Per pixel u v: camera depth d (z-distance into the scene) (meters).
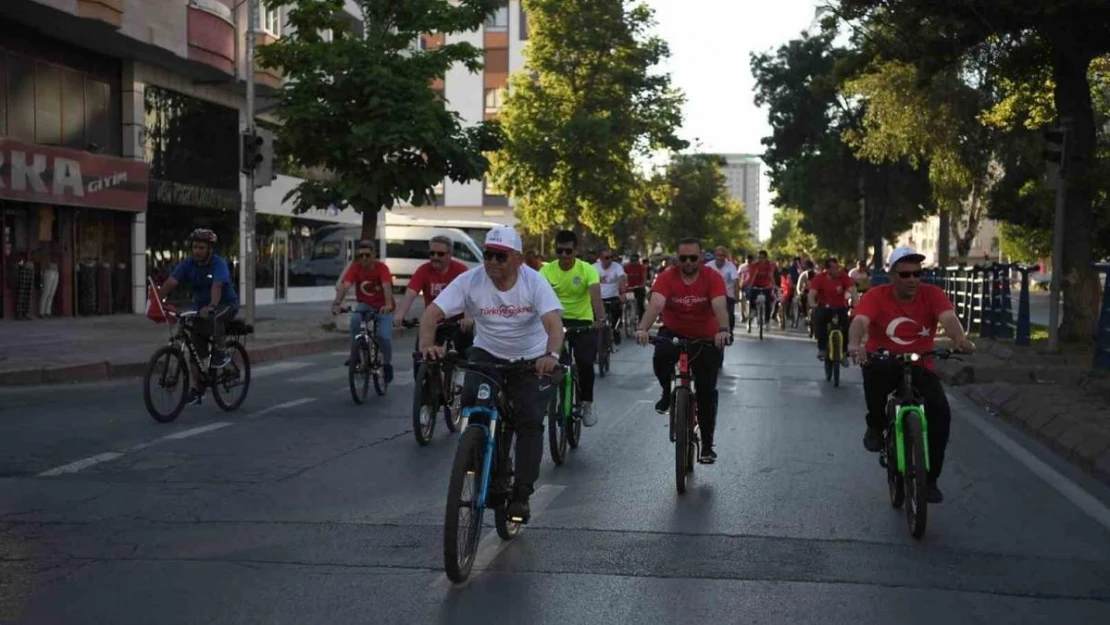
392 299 13.81
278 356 19.95
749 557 6.39
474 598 5.56
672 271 8.96
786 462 9.70
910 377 7.43
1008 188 34.97
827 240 59.44
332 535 6.82
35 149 24.97
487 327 6.49
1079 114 21.16
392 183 24.16
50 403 12.76
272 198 39.31
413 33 24.36
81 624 5.16
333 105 23.72
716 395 8.98
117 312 29.48
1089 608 5.55
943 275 32.53
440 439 10.66
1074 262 21.44
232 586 5.76
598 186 47.94
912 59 22.30
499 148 25.81
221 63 30.58
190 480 8.50
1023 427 11.95
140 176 29.09
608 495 8.17
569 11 47.75
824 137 53.09
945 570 6.20
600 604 5.48
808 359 20.77
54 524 7.07
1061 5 18.41
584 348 10.48
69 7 23.55
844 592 5.74
